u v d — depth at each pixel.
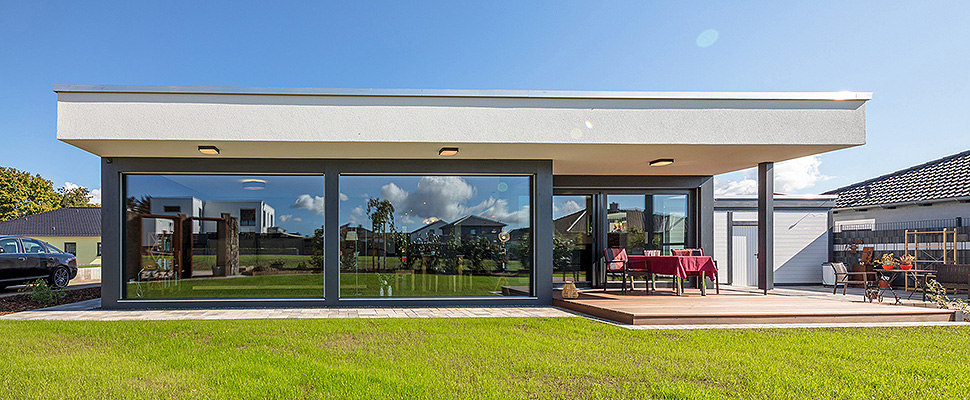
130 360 5.04
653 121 7.63
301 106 7.31
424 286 9.05
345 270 8.90
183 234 8.77
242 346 5.67
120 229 8.55
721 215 14.05
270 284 8.85
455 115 7.48
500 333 6.37
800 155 8.80
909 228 13.80
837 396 3.99
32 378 4.42
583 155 8.70
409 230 9.05
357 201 8.95
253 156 8.56
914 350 5.43
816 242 14.46
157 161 8.52
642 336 6.21
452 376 4.52
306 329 6.55
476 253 9.14
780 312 7.34
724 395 4.00
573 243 11.54
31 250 12.14
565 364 4.90
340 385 4.25
